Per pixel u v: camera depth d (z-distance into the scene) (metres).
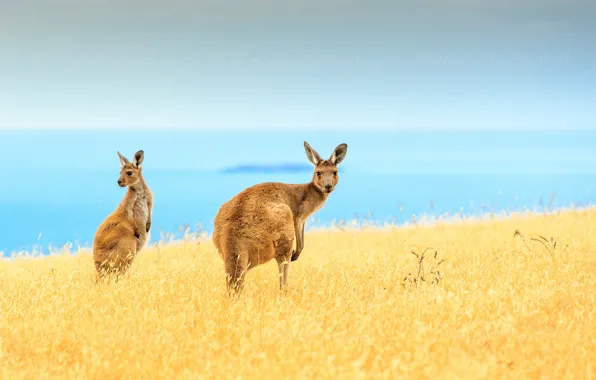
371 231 40.69
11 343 16.31
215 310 18.23
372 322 16.81
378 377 13.05
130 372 13.79
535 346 14.57
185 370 13.59
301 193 25.14
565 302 18.38
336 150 26.20
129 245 26.20
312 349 14.50
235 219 21.81
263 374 13.27
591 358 13.68
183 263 28.38
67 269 27.95
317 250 32.72
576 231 33.59
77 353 15.48
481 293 19.25
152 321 17.38
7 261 33.78
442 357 13.99
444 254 29.48
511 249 27.42
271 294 22.08
